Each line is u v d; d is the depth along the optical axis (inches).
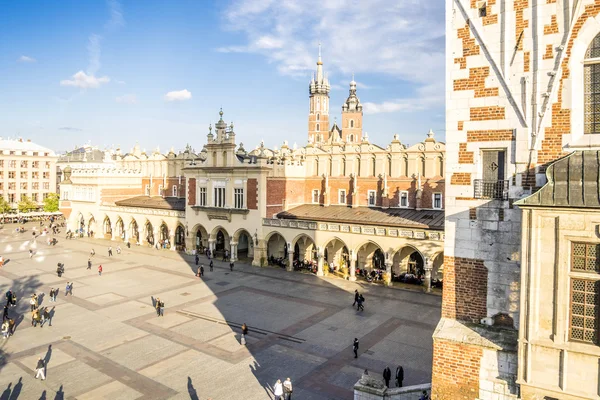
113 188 3442.4
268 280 2063.2
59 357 1186.0
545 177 541.6
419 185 2122.3
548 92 538.6
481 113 583.8
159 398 966.4
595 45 518.9
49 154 5334.6
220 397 970.7
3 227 4092.0
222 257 2637.8
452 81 603.2
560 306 484.7
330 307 1631.4
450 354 588.4
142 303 1686.8
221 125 2551.7
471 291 595.2
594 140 511.5
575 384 479.5
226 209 2463.1
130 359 1172.5
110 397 970.1
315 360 1167.0
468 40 590.9
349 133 5452.8
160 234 3196.4
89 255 2694.4
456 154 602.5
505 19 564.1
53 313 1563.7
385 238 1923.0
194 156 3169.3
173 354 1205.7
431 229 1809.8
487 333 571.2
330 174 2502.5
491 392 560.4
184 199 3154.5
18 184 5059.1
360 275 2145.7
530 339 499.2
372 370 1106.7
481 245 586.6
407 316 1524.4
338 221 2110.0
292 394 981.8
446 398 590.2
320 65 5708.7
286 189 2511.1
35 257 2618.1
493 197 578.6
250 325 1437.0
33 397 968.3
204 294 1814.7
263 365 1136.8
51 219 4429.1
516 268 564.4
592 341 479.2
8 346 1263.5
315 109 5728.3
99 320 1487.5
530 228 497.7
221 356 1192.2
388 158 2269.9
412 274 2041.1
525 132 553.0
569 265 487.2
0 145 4970.5
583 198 472.7
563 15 530.6
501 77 567.8
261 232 2356.1
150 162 3506.4
